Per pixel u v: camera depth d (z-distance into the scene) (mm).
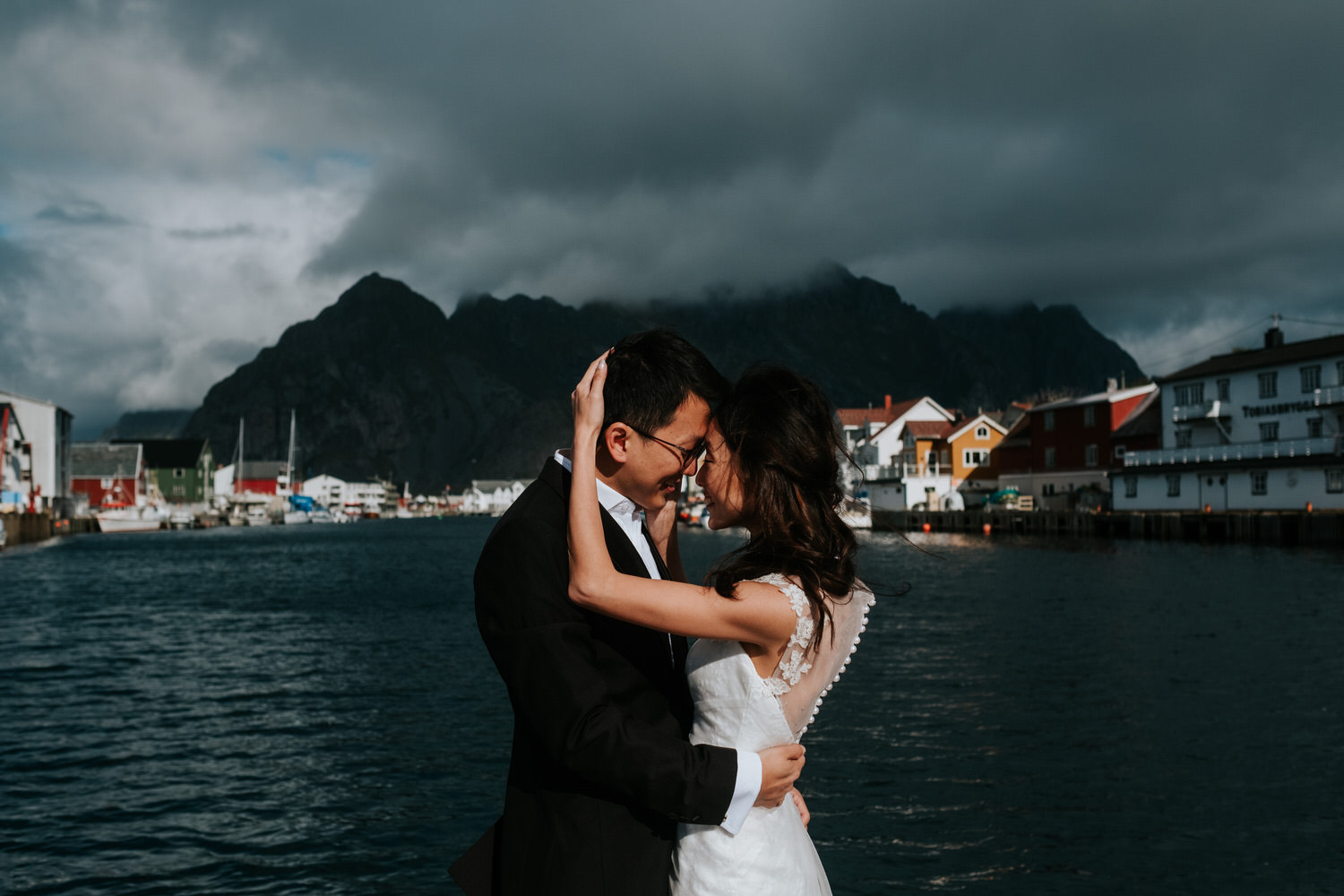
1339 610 19594
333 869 7031
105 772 9539
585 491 1941
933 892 6422
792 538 2061
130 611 25562
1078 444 60562
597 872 1933
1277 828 7434
